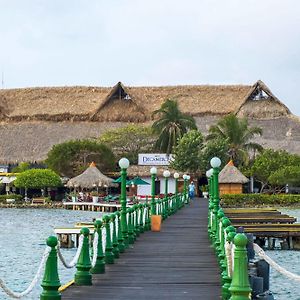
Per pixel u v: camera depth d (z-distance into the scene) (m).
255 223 42.72
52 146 99.69
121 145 96.88
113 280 16.94
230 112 107.81
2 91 115.25
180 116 96.00
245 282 10.47
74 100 112.94
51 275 13.29
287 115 102.62
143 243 26.70
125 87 110.50
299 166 85.12
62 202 90.38
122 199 24.97
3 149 102.88
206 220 40.59
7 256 36.62
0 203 90.81
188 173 87.69
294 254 36.62
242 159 89.56
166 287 15.95
